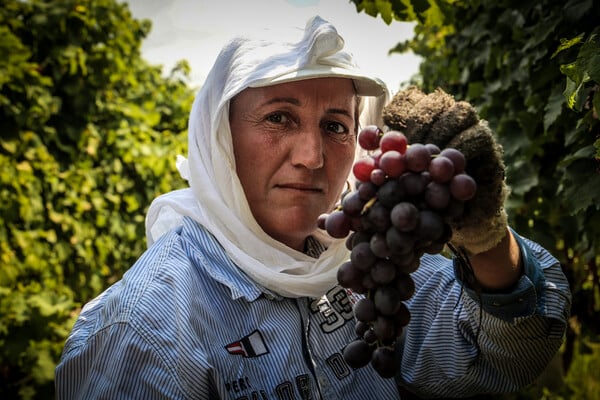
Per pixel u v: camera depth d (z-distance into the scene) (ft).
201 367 4.62
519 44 9.09
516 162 9.10
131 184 16.22
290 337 5.05
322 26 5.01
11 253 12.55
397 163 3.62
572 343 11.22
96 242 15.10
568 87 5.11
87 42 15.26
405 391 6.03
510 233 4.52
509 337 4.83
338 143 5.32
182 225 5.57
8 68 12.67
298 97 5.04
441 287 5.70
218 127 5.04
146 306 4.64
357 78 5.16
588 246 8.26
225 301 5.04
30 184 13.32
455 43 11.03
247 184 5.22
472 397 5.89
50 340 12.03
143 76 19.07
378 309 3.91
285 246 5.26
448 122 4.03
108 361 4.52
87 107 15.16
